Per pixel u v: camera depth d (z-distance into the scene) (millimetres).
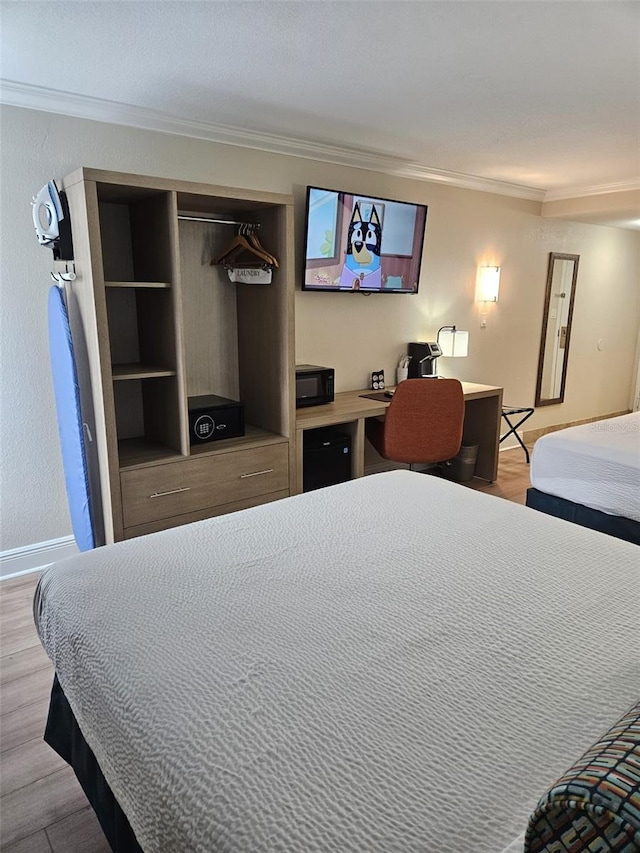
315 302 3773
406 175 4023
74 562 1525
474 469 4465
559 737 888
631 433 3084
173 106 2824
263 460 3051
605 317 6203
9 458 2822
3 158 2574
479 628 1186
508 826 731
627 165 4020
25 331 2764
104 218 2893
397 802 770
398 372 4297
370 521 1744
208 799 791
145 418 3154
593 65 2311
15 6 1854
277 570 1441
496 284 4750
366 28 2010
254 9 1872
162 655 1104
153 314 2875
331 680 1023
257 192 2807
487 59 2260
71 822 1562
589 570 1438
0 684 2111
